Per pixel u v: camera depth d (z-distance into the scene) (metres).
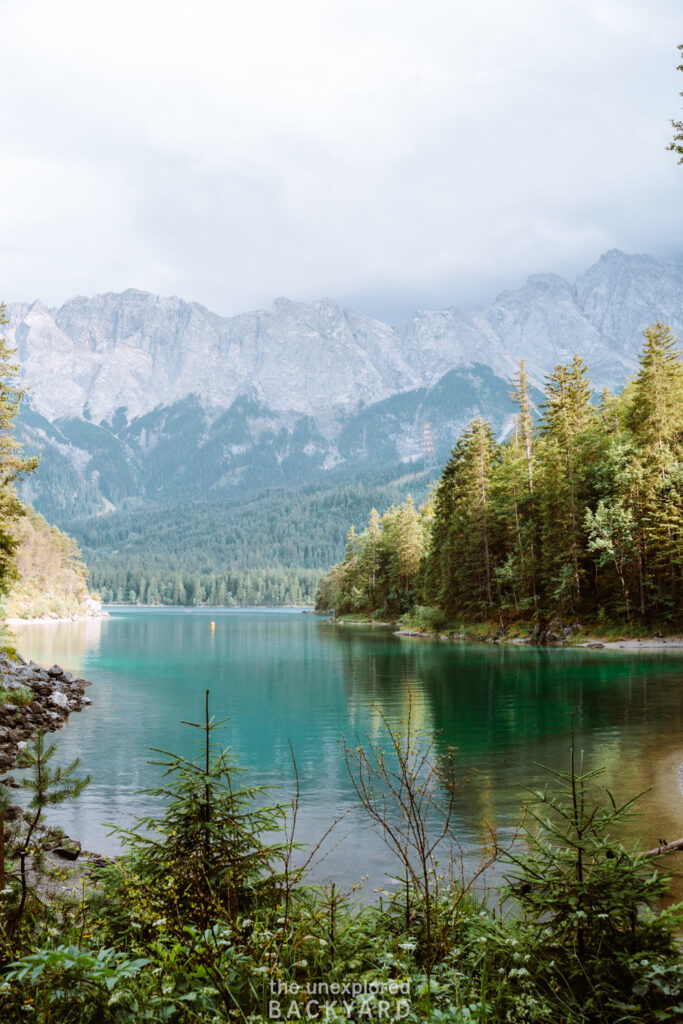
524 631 73.31
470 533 85.25
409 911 5.62
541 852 5.35
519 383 94.50
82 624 135.12
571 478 70.81
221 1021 3.86
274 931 4.88
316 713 28.72
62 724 26.84
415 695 33.22
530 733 23.28
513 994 4.45
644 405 70.31
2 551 39.00
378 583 131.00
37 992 3.76
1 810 5.43
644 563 66.00
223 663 52.94
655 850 10.27
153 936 5.19
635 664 46.25
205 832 5.96
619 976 4.46
